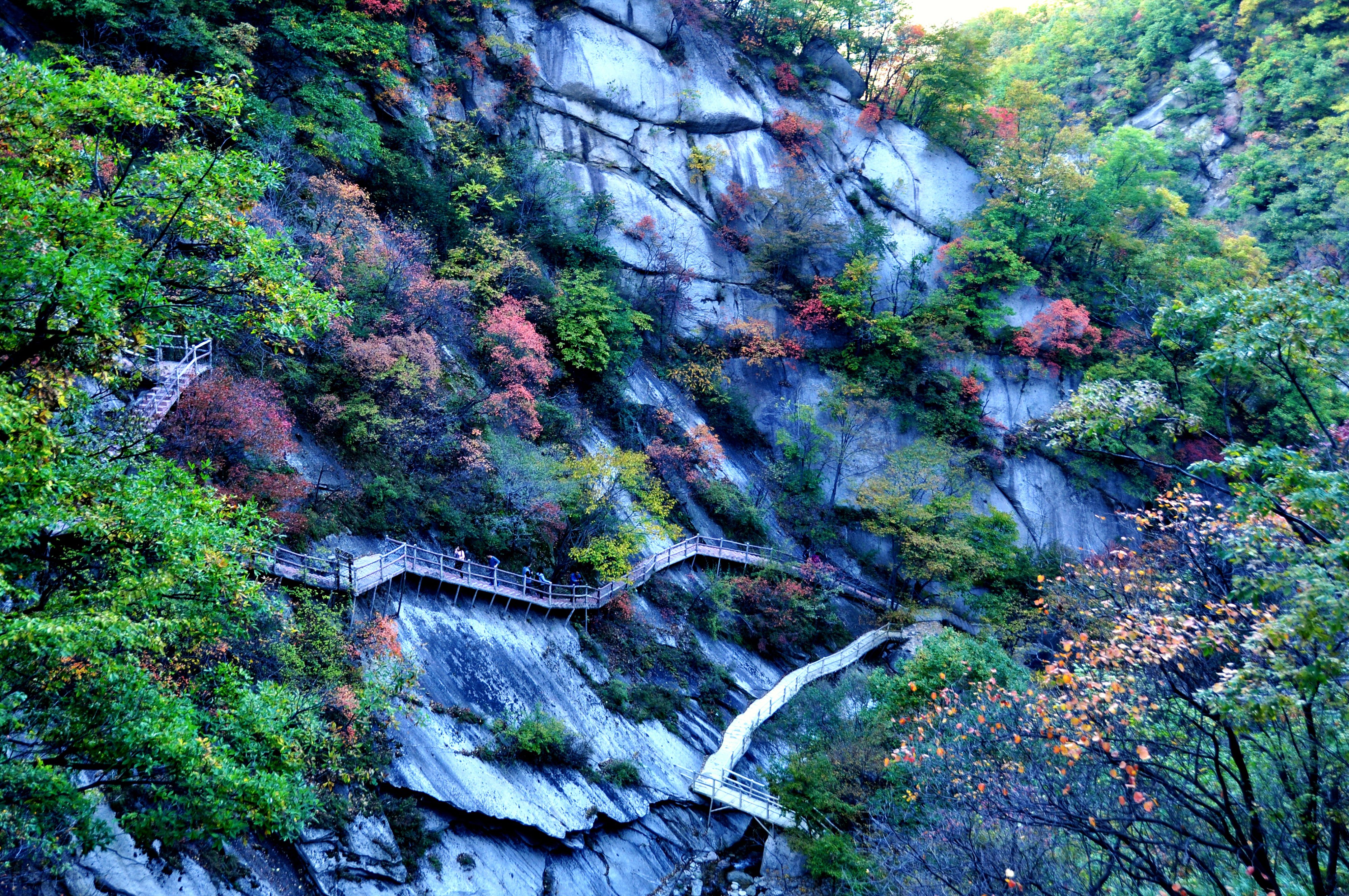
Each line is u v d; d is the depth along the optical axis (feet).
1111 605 53.36
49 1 102.17
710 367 167.63
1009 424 180.04
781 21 216.54
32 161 39.27
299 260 46.37
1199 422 45.50
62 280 34.14
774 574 139.03
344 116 122.11
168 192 41.75
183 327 46.11
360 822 66.33
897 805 73.26
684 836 94.17
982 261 188.44
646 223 171.53
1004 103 224.74
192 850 55.62
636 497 126.41
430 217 130.21
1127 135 212.64
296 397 92.94
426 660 82.84
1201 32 283.79
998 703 62.69
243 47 114.52
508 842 77.87
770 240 181.27
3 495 33.81
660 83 186.91
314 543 81.66
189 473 43.93
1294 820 39.06
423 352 101.55
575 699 96.22
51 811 34.91
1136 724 42.39
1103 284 193.77
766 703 114.83
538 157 162.91
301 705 54.49
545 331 140.36
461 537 98.48
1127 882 46.93
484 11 169.48
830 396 168.86
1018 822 45.73
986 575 149.69
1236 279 184.24
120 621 34.14
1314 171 235.40
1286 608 33.83
